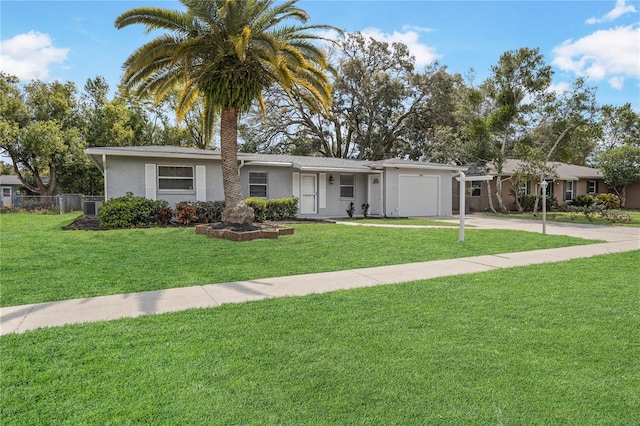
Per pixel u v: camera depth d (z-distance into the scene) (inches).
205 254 321.7
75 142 982.4
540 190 1029.2
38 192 1059.9
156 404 101.4
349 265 286.4
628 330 154.3
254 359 128.0
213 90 437.1
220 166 629.6
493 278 244.5
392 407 101.3
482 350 135.8
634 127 1314.0
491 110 900.0
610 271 264.8
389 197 761.6
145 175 585.3
